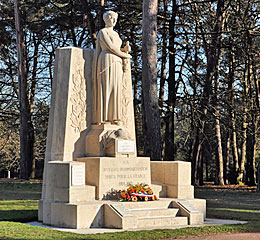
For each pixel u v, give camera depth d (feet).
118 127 53.06
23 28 126.82
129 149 50.85
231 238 39.29
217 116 108.68
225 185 128.36
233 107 110.22
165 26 117.91
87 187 47.44
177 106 109.60
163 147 137.39
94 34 112.78
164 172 53.31
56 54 53.01
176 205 48.80
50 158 51.31
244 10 124.47
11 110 141.79
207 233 41.81
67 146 50.90
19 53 119.55
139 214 45.62
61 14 125.39
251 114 114.52
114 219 43.70
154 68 81.92
